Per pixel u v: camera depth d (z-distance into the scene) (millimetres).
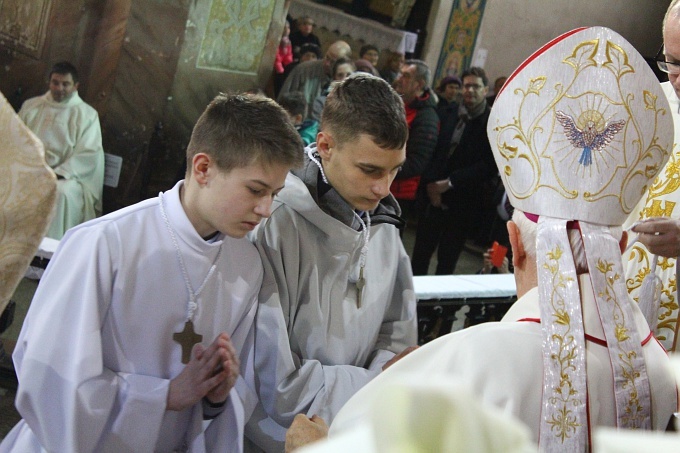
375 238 1899
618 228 1329
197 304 1592
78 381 1428
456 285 3164
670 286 2156
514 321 1281
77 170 5895
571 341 1215
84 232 1530
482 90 5605
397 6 8297
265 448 1759
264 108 1490
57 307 1468
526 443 355
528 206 1339
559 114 1299
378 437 343
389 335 1943
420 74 5664
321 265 1774
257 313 1722
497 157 1392
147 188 6504
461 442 341
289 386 1672
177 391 1519
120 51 6023
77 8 5852
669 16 2006
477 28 8867
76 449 1433
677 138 2250
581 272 1272
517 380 1162
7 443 1617
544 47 1326
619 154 1284
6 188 859
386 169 1653
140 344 1559
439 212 5785
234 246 1666
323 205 1736
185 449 1669
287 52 6895
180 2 6020
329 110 1666
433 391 347
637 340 1249
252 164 1451
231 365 1532
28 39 5824
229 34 6375
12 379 3221
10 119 858
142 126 6293
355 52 8219
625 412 1212
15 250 871
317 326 1757
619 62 1294
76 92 5941
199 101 6496
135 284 1537
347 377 1730
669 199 2260
